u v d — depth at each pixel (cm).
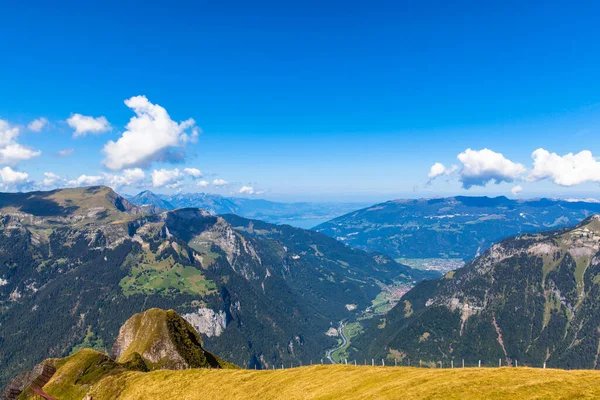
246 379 11525
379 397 7131
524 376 7106
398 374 8800
